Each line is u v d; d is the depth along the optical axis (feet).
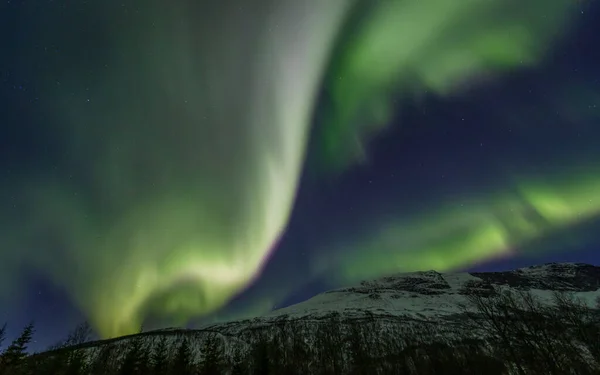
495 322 121.90
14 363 164.96
